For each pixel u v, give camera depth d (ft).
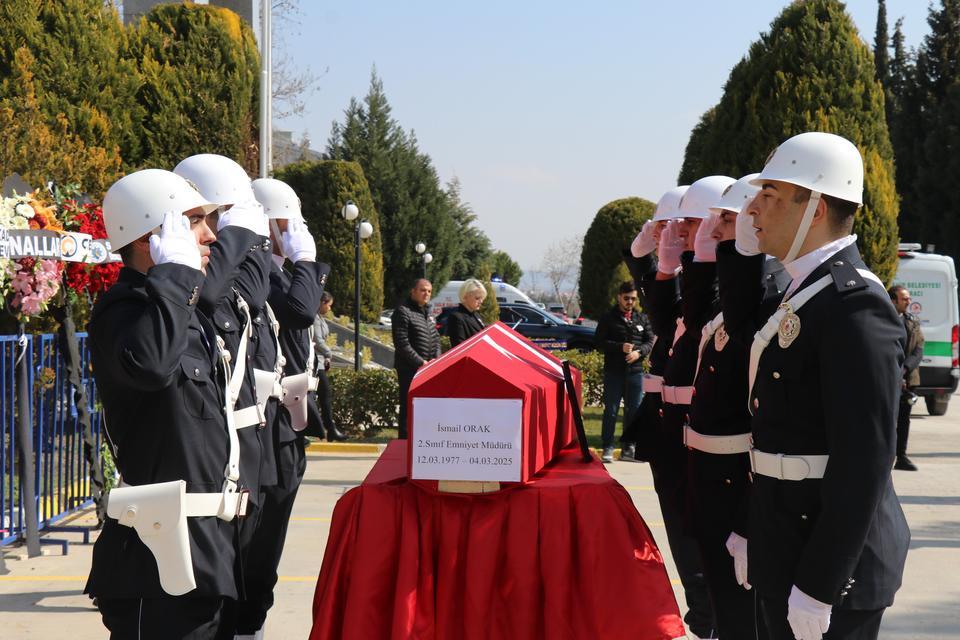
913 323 33.22
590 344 82.33
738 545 10.84
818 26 41.88
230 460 9.23
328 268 13.97
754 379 8.73
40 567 19.36
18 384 19.33
